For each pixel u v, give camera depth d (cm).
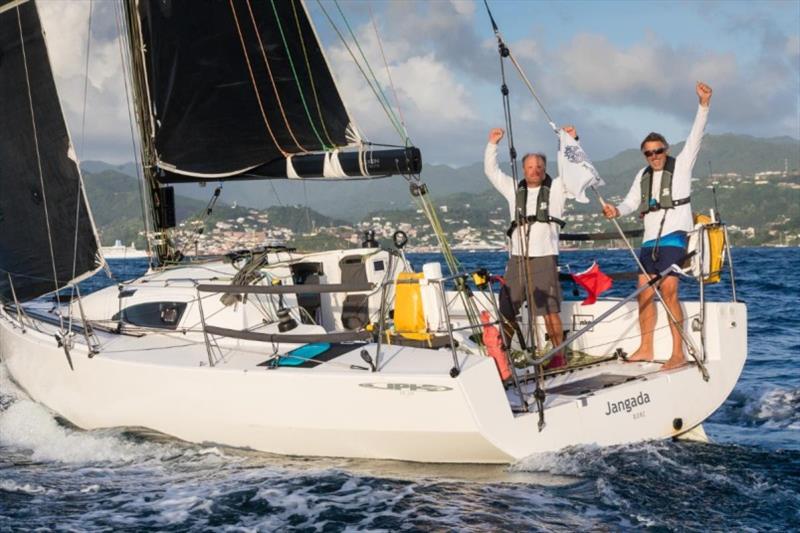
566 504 464
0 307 783
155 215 804
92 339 655
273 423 544
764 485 492
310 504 473
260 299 644
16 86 692
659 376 578
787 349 1064
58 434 643
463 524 439
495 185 644
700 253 593
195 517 460
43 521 457
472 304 587
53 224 702
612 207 590
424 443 514
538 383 520
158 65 764
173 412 582
